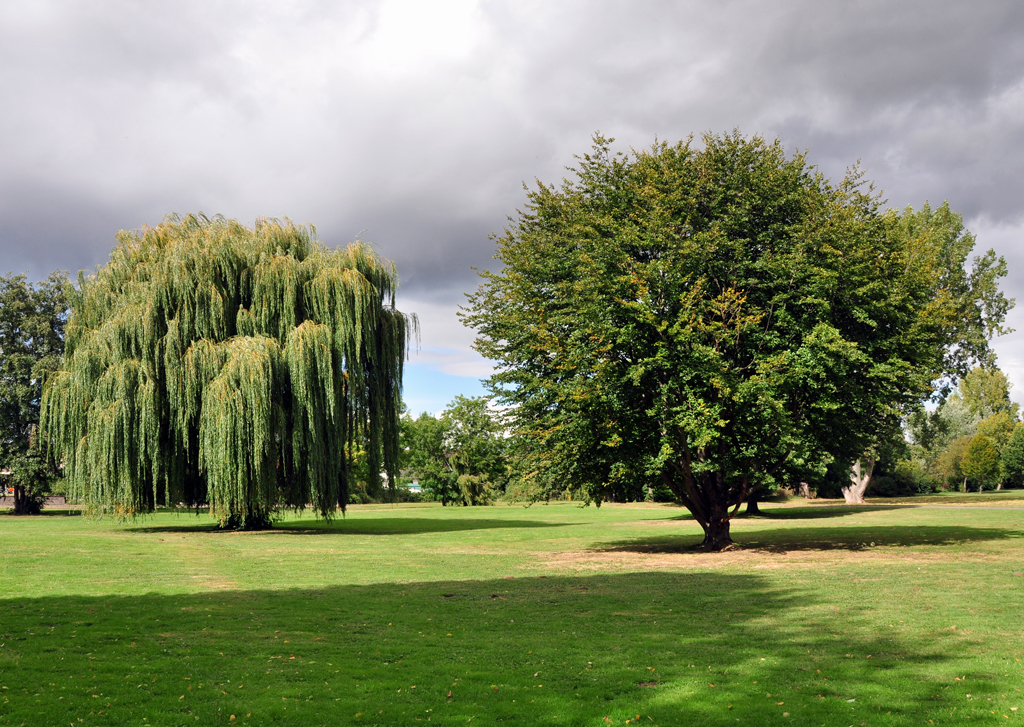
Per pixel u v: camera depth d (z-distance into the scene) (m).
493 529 36.66
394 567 20.19
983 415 107.56
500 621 11.95
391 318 36.28
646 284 21.98
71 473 31.94
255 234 34.91
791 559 21.66
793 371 21.27
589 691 7.84
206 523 40.44
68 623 11.36
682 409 21.38
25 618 11.73
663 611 12.91
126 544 25.91
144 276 33.59
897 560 20.67
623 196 25.41
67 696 7.51
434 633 10.93
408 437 85.25
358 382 34.41
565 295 24.73
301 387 31.09
